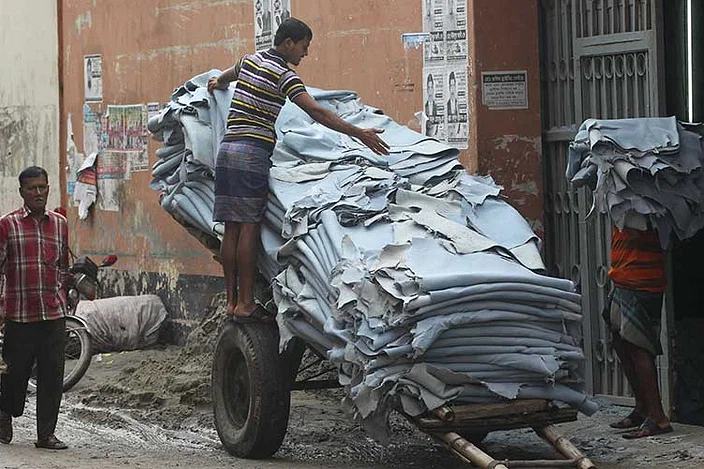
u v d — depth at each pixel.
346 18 12.77
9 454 10.05
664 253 9.91
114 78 16.73
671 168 9.38
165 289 15.70
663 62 10.66
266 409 9.22
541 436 8.44
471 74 11.39
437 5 11.70
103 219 17.03
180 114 10.26
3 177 20.02
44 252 10.27
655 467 9.02
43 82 18.66
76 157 17.72
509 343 8.29
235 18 14.48
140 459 9.75
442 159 9.81
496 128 11.42
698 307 11.58
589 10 11.18
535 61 11.51
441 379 8.13
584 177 9.75
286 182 9.50
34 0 18.80
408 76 12.03
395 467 9.28
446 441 8.15
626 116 10.96
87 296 12.77
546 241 11.60
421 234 8.77
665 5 10.91
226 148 9.36
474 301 8.20
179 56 15.45
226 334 9.63
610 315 9.93
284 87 9.30
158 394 12.16
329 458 9.63
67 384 13.20
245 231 9.39
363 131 9.15
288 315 9.02
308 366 10.73
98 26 17.09
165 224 15.68
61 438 10.88
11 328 10.27
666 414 10.45
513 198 11.47
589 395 11.23
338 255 8.64
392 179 9.38
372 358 8.15
